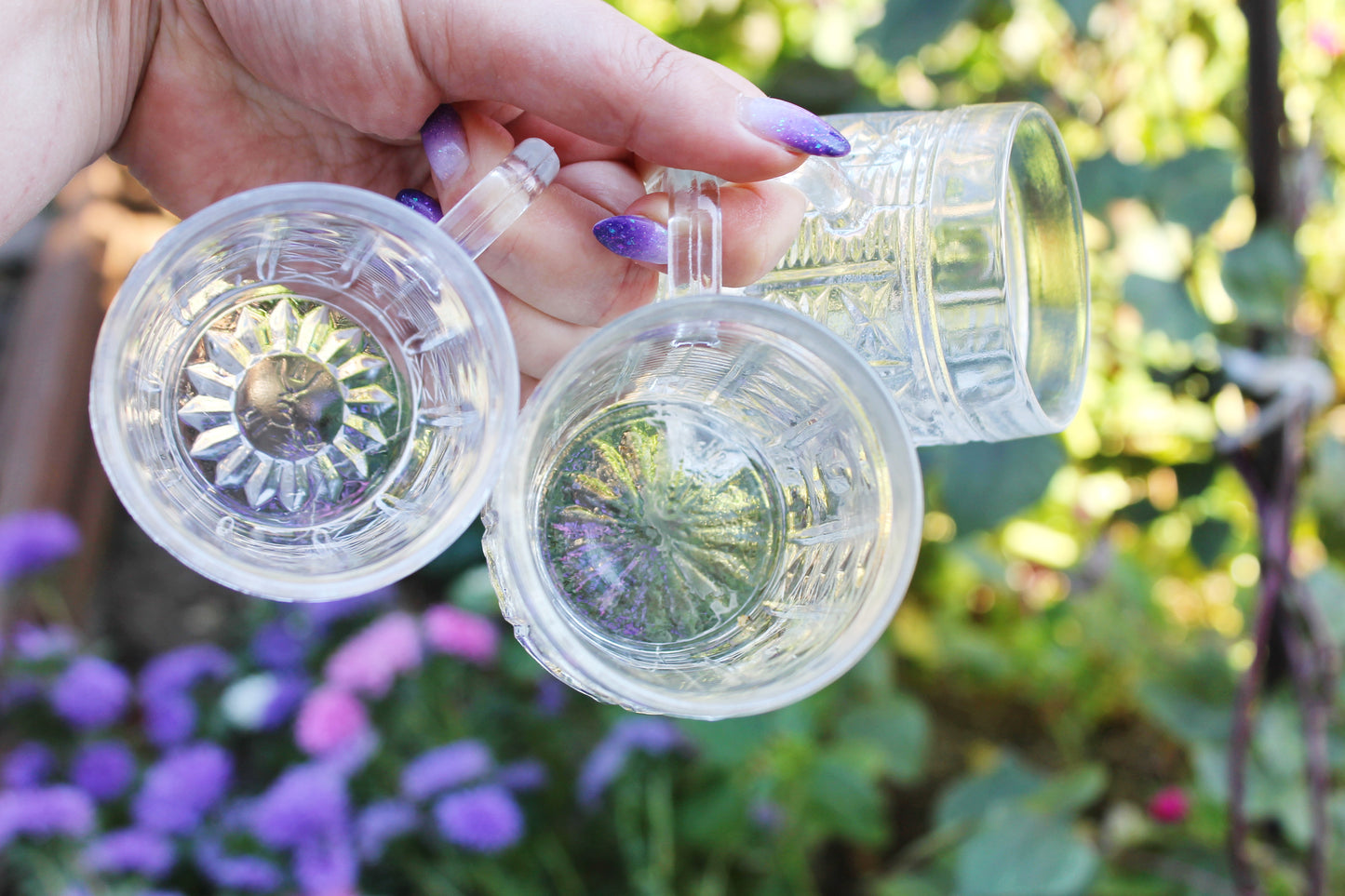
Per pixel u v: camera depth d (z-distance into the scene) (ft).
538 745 2.47
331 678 2.39
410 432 1.19
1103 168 1.98
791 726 2.27
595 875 2.35
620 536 1.16
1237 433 1.93
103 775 2.46
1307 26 2.35
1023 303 1.37
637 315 1.07
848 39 2.65
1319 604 2.12
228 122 1.43
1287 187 1.96
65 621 2.81
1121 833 2.31
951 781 2.83
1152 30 2.33
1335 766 2.03
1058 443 1.93
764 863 2.35
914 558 1.08
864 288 1.28
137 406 1.12
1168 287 1.89
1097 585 2.70
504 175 1.17
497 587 1.15
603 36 1.23
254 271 1.17
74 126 1.36
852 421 1.13
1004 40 2.39
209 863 2.25
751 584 1.18
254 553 1.13
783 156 1.22
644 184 1.38
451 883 2.21
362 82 1.29
